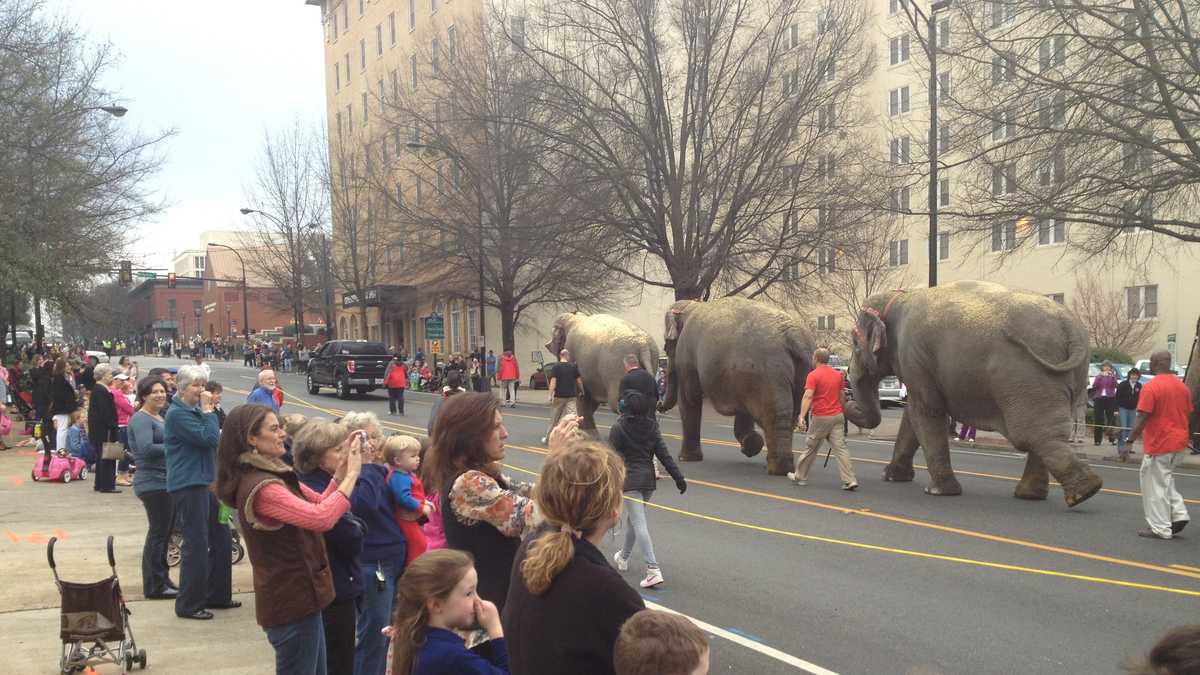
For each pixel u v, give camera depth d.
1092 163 17.17
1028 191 17.70
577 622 2.86
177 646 6.14
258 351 65.12
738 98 27.78
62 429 14.88
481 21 31.53
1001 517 10.84
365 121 62.06
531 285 37.38
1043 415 11.23
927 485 13.48
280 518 4.12
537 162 28.86
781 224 30.67
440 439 4.12
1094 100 16.89
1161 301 36.97
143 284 121.94
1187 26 16.06
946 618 6.84
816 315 44.41
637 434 7.88
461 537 3.90
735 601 7.38
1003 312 11.60
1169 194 17.22
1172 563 8.46
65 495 12.65
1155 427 9.49
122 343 102.75
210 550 7.07
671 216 28.08
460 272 37.50
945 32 21.00
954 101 18.78
